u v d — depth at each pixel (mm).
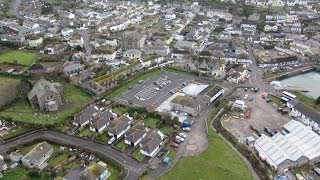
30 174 114688
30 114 152750
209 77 194125
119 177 113938
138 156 126188
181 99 158250
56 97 158250
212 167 120812
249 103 166625
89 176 109812
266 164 122938
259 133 140750
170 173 117750
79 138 136500
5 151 127938
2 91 172125
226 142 135375
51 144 133500
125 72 192625
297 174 117438
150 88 180375
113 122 142000
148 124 146625
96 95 171125
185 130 142250
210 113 156375
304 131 136625
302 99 172750
